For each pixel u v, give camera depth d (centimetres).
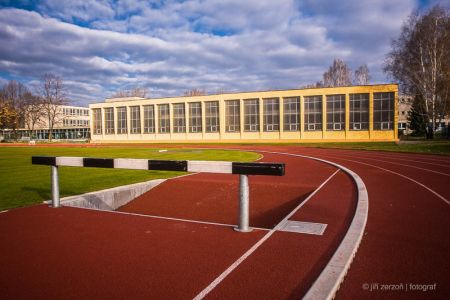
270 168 505
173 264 392
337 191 934
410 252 439
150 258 412
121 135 6469
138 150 3372
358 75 6819
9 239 496
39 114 8325
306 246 454
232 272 367
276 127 5072
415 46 3972
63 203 747
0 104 8000
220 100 5394
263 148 3591
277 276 355
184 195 1058
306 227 554
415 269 384
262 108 5141
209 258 411
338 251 421
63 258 417
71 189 1008
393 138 4359
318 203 763
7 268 389
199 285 336
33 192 952
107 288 333
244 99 5250
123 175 1343
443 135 4772
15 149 4128
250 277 354
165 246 458
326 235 507
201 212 928
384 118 4409
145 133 6188
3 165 1830
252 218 859
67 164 707
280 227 555
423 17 3897
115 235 512
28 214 654
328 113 4712
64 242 480
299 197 975
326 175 1314
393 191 916
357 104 4547
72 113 10500
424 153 2281
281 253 427
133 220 603
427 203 752
